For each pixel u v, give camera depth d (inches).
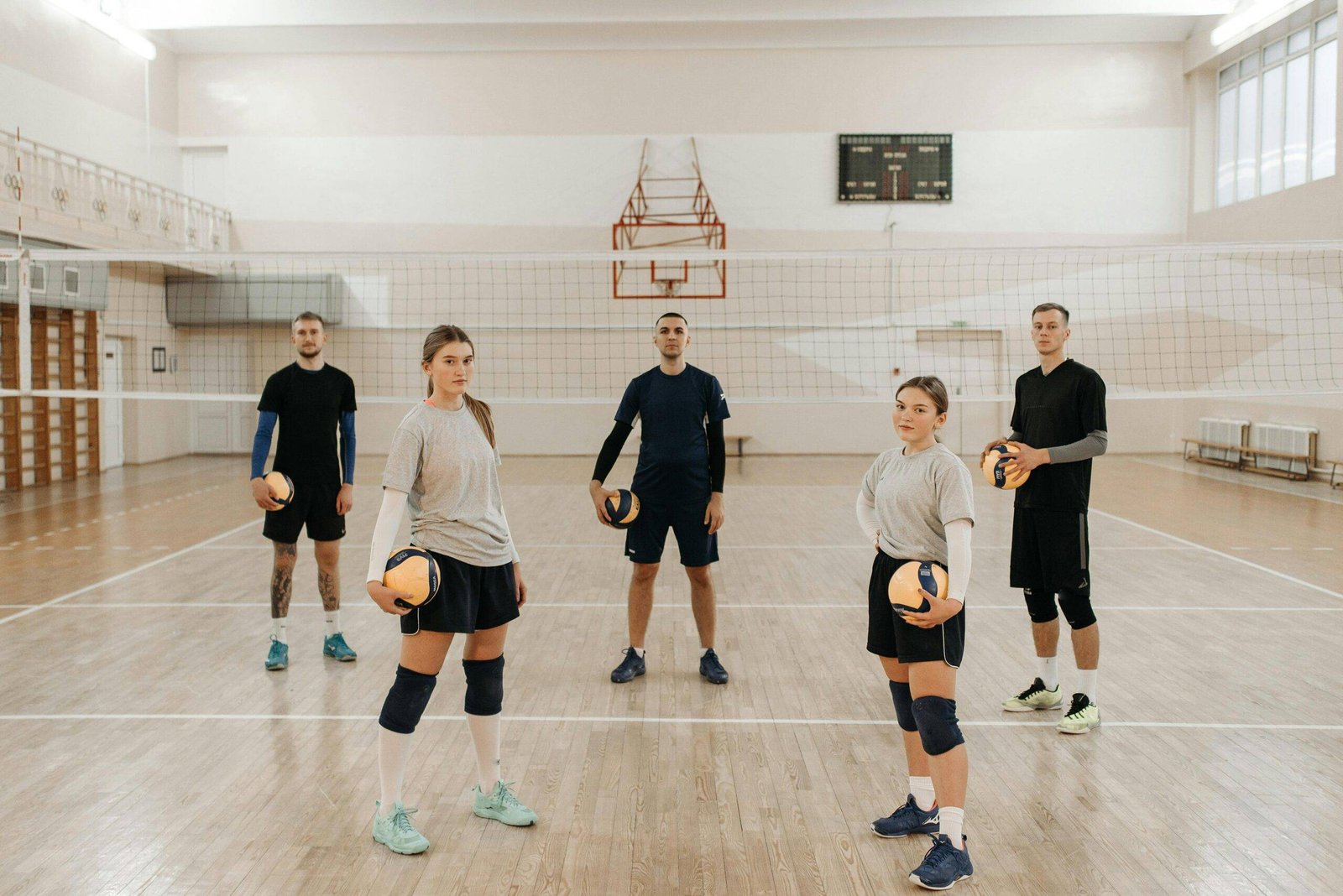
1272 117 506.0
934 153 578.2
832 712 144.1
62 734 133.3
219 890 92.2
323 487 164.7
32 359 437.4
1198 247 241.3
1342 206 438.3
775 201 585.3
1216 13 530.9
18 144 395.5
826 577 242.4
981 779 119.2
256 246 585.9
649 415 157.6
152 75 551.2
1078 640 135.6
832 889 93.0
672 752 128.6
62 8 467.2
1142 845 101.6
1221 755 126.1
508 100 582.6
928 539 98.9
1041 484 136.3
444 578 99.5
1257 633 186.4
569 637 186.7
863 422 596.1
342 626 192.5
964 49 574.9
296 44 570.9
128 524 325.1
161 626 192.1
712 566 257.0
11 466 419.8
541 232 586.2
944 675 94.3
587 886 93.4
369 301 586.6
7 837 102.9
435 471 100.8
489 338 590.6
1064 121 574.6
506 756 127.0
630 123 583.2
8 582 232.8
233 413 586.6
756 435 597.9
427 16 547.5
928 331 585.3
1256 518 335.6
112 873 95.3
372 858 98.8
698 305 588.7
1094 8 533.3
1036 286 578.9
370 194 584.4
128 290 519.5
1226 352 531.5
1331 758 124.6
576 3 548.1
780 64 579.2
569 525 327.3
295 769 121.6
